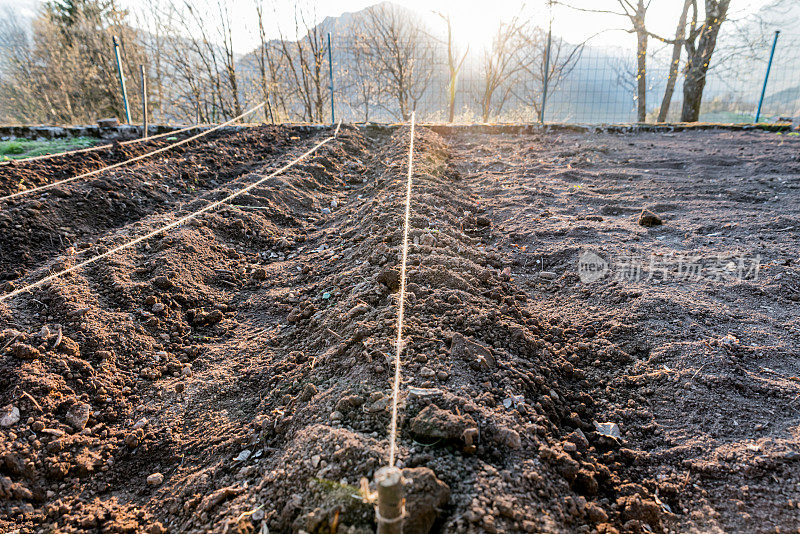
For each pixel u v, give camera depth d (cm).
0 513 198
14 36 1791
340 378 248
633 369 272
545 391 246
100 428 249
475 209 554
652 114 1916
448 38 1495
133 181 580
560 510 173
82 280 356
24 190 512
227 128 902
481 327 280
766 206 530
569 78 1593
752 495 190
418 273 330
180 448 239
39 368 263
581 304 346
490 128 1036
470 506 163
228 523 179
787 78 1506
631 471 212
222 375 290
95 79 1723
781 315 315
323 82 1691
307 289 379
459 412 205
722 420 228
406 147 730
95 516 202
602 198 582
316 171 695
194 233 444
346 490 172
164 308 342
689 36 1384
